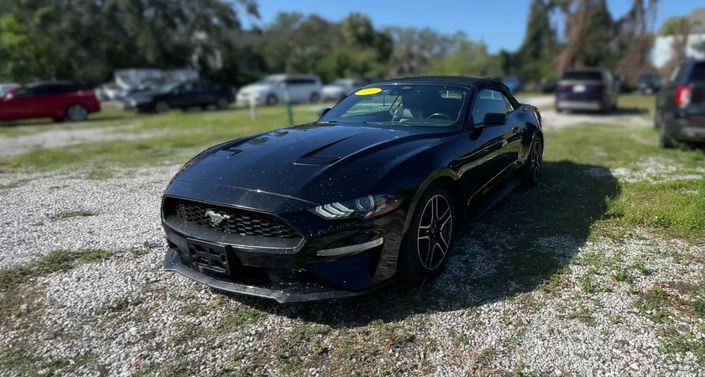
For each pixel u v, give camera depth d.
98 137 10.77
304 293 2.52
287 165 2.81
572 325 2.56
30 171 6.73
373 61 51.31
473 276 3.14
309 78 26.44
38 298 2.98
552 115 14.34
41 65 31.23
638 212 4.07
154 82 34.84
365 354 2.39
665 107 7.30
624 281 3.00
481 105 4.08
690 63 6.87
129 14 37.94
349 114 4.09
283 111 18.14
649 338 2.42
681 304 2.71
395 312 2.74
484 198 3.94
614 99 15.39
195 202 2.75
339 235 2.50
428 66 57.25
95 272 3.31
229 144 3.45
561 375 2.19
